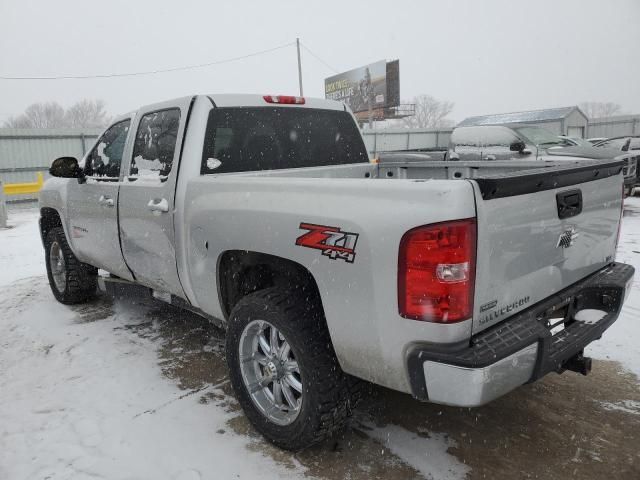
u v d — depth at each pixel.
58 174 4.13
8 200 15.33
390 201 2.08
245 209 2.69
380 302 2.10
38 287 5.99
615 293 2.69
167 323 4.60
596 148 10.86
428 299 1.97
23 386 3.48
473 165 3.87
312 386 2.42
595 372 3.46
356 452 2.66
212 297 3.07
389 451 2.66
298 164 3.93
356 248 2.16
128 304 5.15
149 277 3.65
